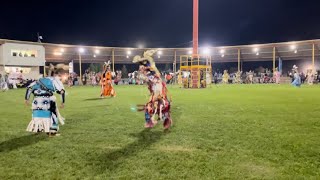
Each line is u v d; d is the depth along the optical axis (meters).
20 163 5.01
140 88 30.62
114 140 6.53
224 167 4.72
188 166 4.78
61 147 5.98
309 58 48.81
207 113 10.47
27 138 6.79
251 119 9.15
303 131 7.33
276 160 5.04
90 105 13.46
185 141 6.38
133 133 7.23
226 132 7.26
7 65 45.16
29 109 12.32
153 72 7.48
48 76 7.01
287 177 4.28
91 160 5.12
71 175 4.44
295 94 19.47
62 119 7.26
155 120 7.54
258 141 6.32
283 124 8.29
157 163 4.93
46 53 49.62
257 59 53.12
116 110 11.55
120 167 4.75
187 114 10.23
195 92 22.11
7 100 16.84
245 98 16.45
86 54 52.19
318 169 4.59
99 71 53.19
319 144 6.05
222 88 28.55
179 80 37.94
